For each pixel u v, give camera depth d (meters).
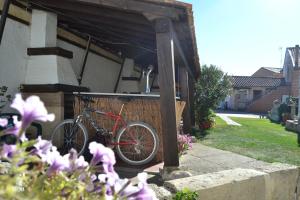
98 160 1.41
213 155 6.82
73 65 8.66
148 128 5.73
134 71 14.15
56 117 6.54
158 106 6.10
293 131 15.73
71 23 7.76
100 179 1.46
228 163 6.00
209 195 3.88
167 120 4.98
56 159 1.37
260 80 50.78
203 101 15.30
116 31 7.71
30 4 6.66
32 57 6.79
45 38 6.80
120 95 6.21
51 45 7.00
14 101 1.15
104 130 6.01
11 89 6.31
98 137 6.12
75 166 1.41
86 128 6.34
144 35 7.92
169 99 4.98
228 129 14.51
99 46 10.66
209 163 5.95
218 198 3.98
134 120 6.21
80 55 9.14
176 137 4.96
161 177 4.96
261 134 12.59
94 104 6.31
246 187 4.31
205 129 14.19
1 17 5.87
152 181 4.77
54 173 1.34
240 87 49.66
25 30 6.71
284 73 47.34
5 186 1.00
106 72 11.48
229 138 10.34
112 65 12.14
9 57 6.25
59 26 7.75
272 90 45.81
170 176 4.77
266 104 45.69
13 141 2.38
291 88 39.44
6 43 6.16
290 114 22.72
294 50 43.94
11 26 6.28
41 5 6.44
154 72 16.42
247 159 6.48
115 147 6.03
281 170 4.94
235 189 4.16
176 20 5.13
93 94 6.28
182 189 3.75
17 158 1.13
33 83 6.66
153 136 5.69
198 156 6.68
